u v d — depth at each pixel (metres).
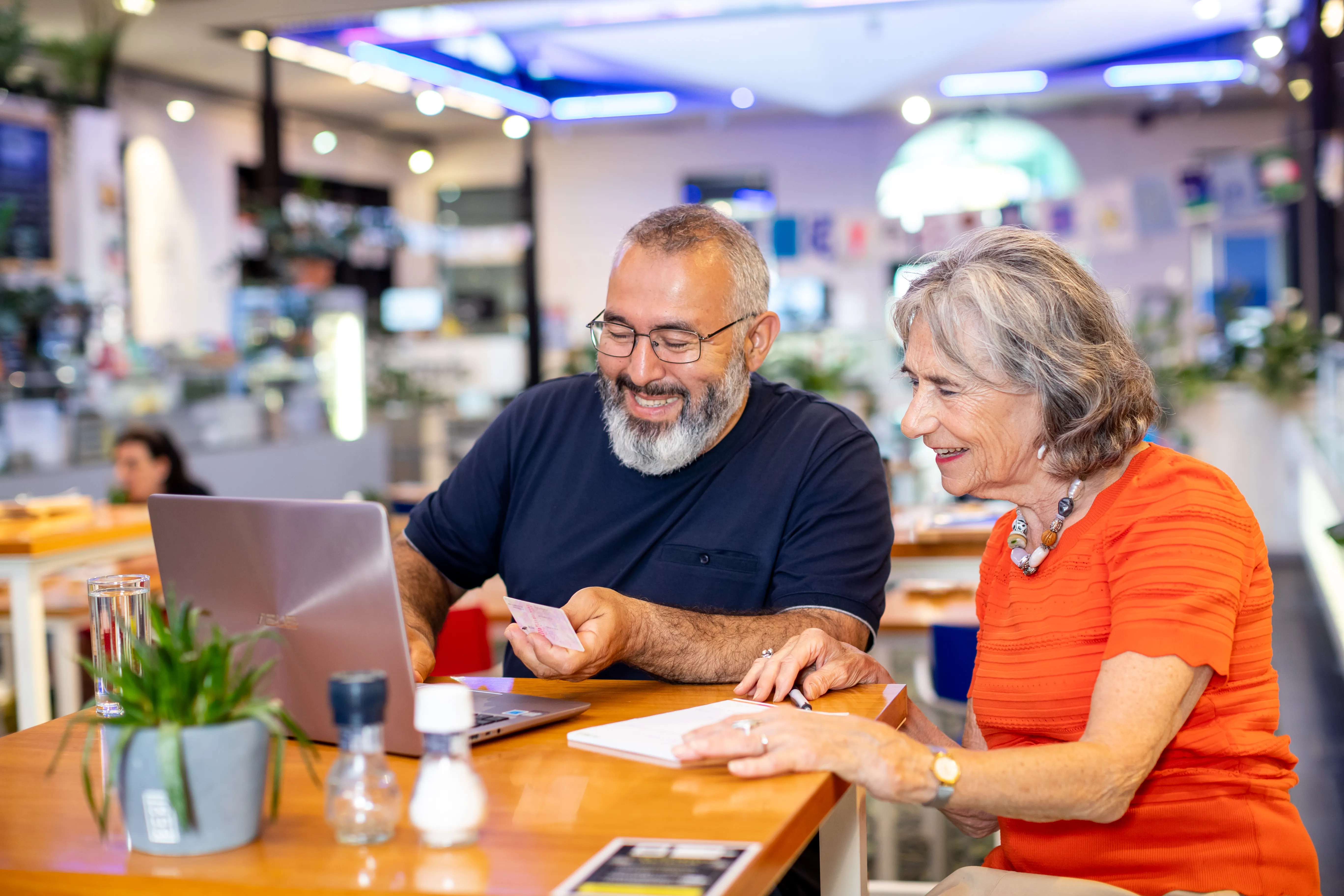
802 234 11.56
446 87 10.63
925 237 10.12
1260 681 1.38
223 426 6.74
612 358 1.84
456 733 1.04
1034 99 12.12
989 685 1.50
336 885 0.96
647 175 13.72
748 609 1.86
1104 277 12.84
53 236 8.34
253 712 1.07
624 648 1.54
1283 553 7.24
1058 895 1.35
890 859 2.81
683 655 1.60
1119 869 1.37
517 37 9.73
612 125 13.23
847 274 12.91
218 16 7.87
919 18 9.42
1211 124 12.60
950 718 4.25
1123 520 1.39
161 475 4.62
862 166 13.23
